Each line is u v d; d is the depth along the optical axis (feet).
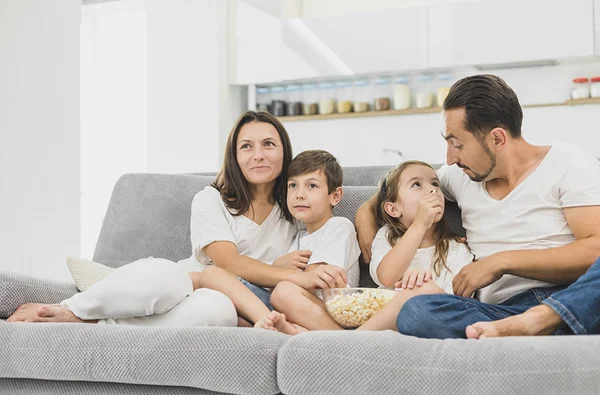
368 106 16.97
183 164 16.98
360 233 6.46
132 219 7.50
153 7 17.16
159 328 4.57
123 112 18.24
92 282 6.16
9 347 4.69
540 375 3.62
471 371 3.72
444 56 15.93
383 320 5.15
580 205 5.36
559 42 15.08
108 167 18.29
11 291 5.43
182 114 16.97
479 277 5.31
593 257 5.13
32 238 12.23
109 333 4.59
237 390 4.20
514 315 4.71
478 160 5.67
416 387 3.79
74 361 4.53
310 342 4.09
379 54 16.46
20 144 12.09
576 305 4.38
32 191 12.27
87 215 18.28
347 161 17.08
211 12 16.71
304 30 16.89
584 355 3.66
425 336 4.66
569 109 15.46
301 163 6.54
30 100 12.30
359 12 16.57
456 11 15.81
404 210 6.23
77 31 13.24
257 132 6.69
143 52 18.17
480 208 5.90
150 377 4.38
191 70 16.89
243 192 6.72
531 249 5.43
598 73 15.30
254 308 5.64
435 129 16.35
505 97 5.60
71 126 13.08
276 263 6.39
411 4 16.99
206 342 4.31
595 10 14.82
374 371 3.87
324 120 17.28
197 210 6.73
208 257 6.70
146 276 5.30
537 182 5.62
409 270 5.44
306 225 6.72
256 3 17.13
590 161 5.55
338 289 5.43
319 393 3.99
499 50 15.52
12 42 12.02
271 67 17.06
